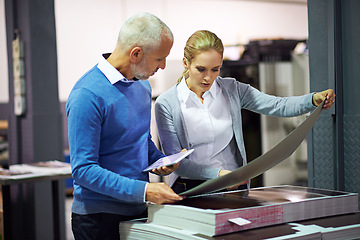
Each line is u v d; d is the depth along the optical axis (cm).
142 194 156
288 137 143
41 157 432
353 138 205
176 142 198
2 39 741
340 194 169
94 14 810
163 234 150
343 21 207
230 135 203
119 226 168
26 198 431
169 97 200
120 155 170
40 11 430
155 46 161
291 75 401
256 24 924
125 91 170
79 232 174
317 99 187
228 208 146
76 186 176
